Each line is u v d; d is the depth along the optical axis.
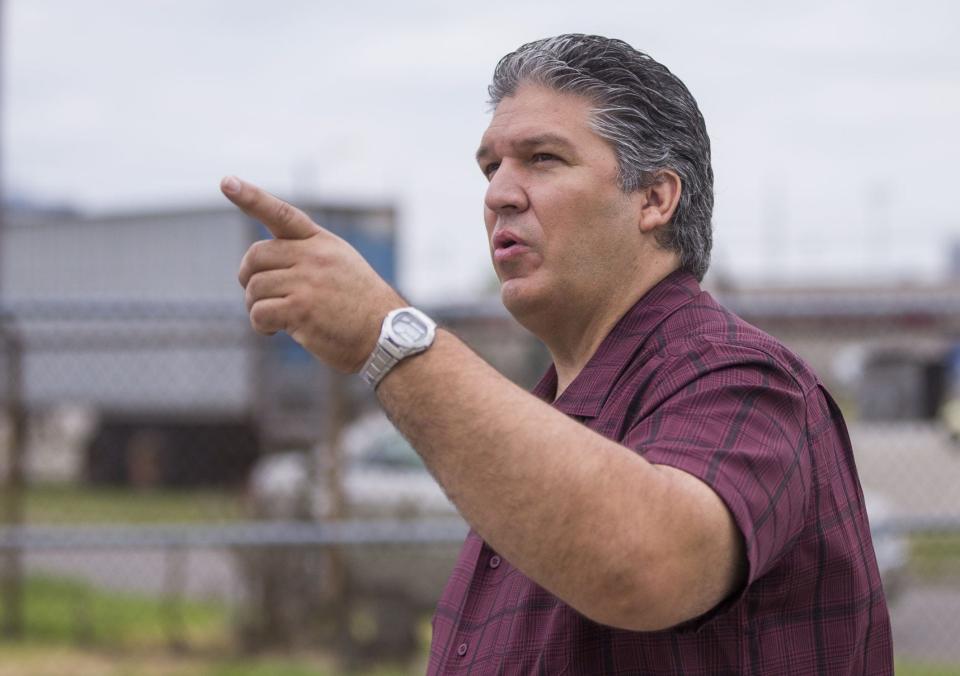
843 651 1.95
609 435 1.97
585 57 2.09
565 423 1.67
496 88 2.17
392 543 5.89
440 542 5.92
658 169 2.09
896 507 9.59
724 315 2.06
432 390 1.67
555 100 2.08
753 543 1.70
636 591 1.61
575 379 2.09
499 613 2.04
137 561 11.66
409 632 7.65
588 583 1.61
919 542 9.34
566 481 1.60
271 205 1.70
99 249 21.73
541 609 1.96
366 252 18.55
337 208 18.47
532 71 2.11
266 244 1.73
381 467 8.05
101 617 8.91
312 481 7.78
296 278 1.70
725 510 1.68
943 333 8.40
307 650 7.89
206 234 20.67
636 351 2.05
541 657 1.92
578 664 1.89
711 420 1.79
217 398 16.67
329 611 7.66
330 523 6.97
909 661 7.77
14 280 22.75
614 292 2.12
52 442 11.75
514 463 1.62
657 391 1.91
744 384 1.83
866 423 12.81
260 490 8.01
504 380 1.71
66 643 8.30
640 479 1.63
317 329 1.70
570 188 2.06
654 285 2.12
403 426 1.69
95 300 5.57
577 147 2.06
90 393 16.17
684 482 1.68
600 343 2.10
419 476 8.05
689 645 1.85
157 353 16.69
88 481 15.58
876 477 10.28
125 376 16.36
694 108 2.16
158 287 21.05
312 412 16.33
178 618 8.62
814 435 1.95
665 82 2.12
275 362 16.48
